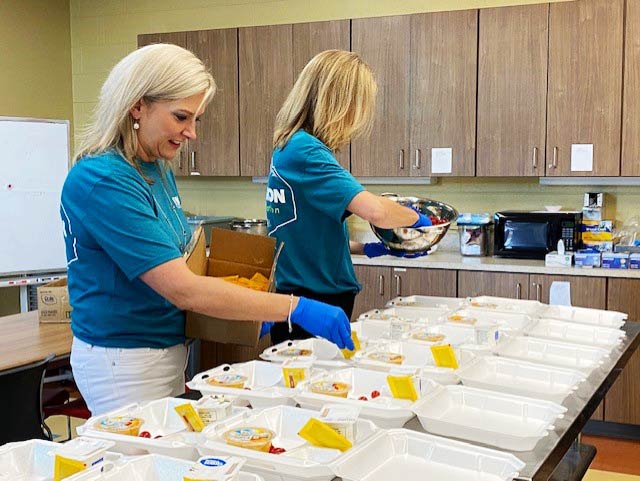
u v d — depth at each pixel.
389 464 1.31
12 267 5.05
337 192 2.19
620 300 3.82
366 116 2.34
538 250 4.21
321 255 2.36
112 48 5.90
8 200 4.99
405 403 1.54
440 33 4.36
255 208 5.49
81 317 1.89
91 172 1.73
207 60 5.02
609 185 4.39
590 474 3.42
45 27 5.80
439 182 4.84
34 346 2.92
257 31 4.86
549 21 4.11
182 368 2.01
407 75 4.47
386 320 2.27
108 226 1.71
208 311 1.71
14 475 1.29
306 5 5.17
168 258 1.71
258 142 4.93
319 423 1.33
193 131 1.85
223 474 1.13
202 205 5.67
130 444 1.34
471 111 4.34
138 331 1.87
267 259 1.96
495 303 2.61
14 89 5.56
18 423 2.43
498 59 4.25
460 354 1.90
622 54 3.97
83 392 1.92
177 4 5.62
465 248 4.46
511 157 4.27
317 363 1.84
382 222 2.17
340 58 2.27
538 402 1.52
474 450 1.30
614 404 3.89
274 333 2.38
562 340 2.05
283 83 4.82
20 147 5.00
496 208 4.71
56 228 5.20
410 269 4.27
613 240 4.23
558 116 4.14
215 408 1.44
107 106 1.79
